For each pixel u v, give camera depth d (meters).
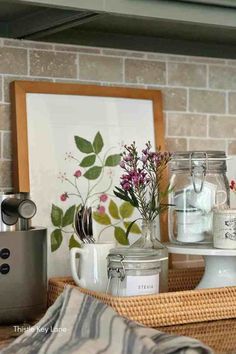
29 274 1.42
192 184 1.57
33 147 1.66
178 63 1.91
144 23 1.69
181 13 1.46
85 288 1.50
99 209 1.73
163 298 1.40
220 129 1.98
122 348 1.09
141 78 1.86
